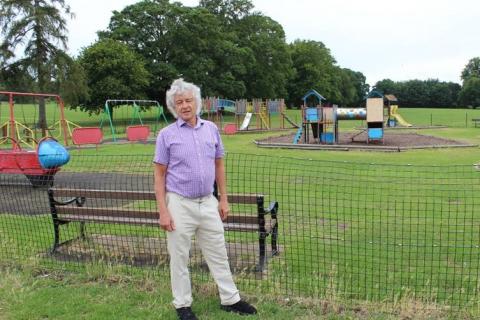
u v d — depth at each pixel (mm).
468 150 18109
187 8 51781
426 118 54500
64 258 5406
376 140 22578
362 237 6258
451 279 4711
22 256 5422
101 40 47781
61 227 6758
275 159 15023
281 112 37469
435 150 18250
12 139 14273
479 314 3887
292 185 10023
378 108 21500
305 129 22859
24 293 4465
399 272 4898
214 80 52250
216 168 4102
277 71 63281
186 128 3830
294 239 6199
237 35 58156
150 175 12062
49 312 4078
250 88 62156
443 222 7031
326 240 6145
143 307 4172
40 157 10312
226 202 4148
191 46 51969
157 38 52156
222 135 28984
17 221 7277
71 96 37188
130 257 5371
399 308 4012
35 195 9648
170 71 49312
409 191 9398
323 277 4746
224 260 4039
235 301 4043
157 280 4691
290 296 4309
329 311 4020
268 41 60406
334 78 91625
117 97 43750
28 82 36062
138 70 44469
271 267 5020
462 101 108750
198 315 3996
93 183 10992
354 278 4723
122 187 10469
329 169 12477
